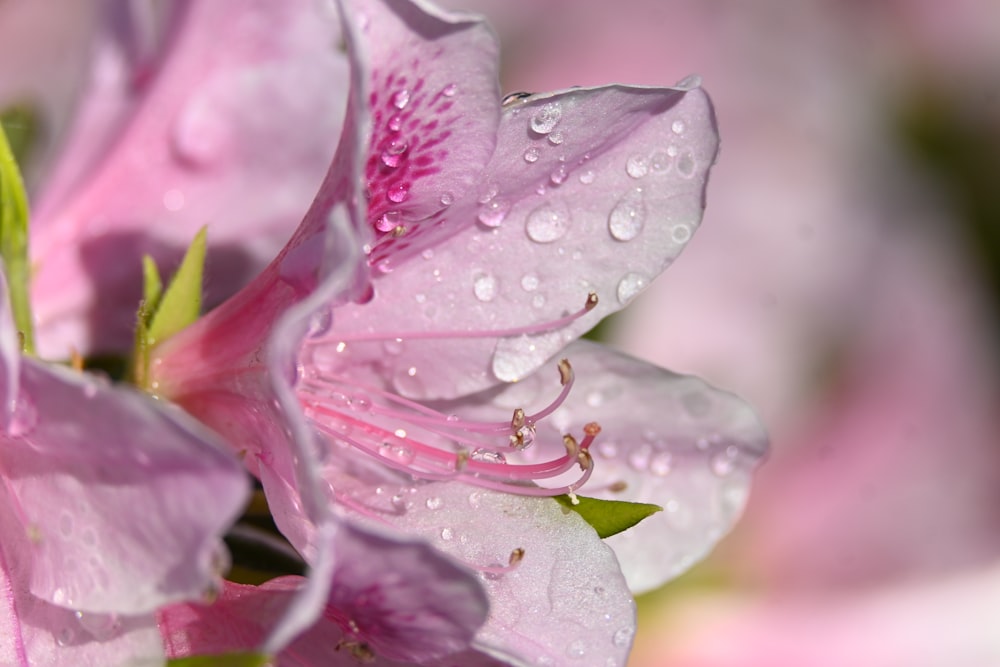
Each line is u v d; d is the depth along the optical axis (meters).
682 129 0.23
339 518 0.21
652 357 0.35
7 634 0.22
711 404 0.25
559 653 0.23
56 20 0.33
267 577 0.23
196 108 0.27
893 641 0.34
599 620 0.23
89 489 0.21
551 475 0.23
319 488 0.21
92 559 0.21
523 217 0.24
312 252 0.22
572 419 0.25
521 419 0.24
